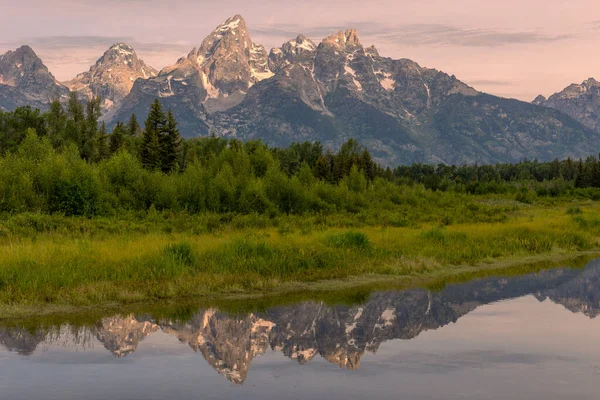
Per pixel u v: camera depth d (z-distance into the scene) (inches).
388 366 318.3
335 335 395.9
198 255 671.1
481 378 295.0
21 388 277.9
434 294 562.9
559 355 340.8
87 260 621.6
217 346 363.9
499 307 497.7
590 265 795.4
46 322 430.6
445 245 901.8
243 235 943.0
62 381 289.3
